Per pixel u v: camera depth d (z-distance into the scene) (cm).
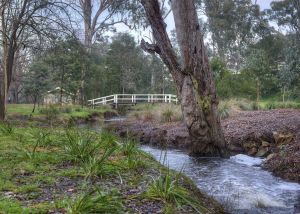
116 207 438
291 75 2684
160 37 1086
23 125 1385
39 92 2514
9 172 577
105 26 3412
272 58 3856
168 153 1190
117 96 3556
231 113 1711
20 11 1530
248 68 2850
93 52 3600
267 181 805
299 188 749
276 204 636
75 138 775
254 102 2130
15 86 3550
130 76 4250
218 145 1116
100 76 3872
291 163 878
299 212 598
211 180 806
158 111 1984
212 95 1113
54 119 1894
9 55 1559
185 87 1109
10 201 441
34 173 587
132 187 536
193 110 1109
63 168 625
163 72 4325
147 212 444
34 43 1631
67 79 3086
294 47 2788
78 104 3219
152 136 1458
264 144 1130
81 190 504
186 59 1088
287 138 1097
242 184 772
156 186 512
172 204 480
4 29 1530
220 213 543
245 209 606
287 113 1577
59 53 1817
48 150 754
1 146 776
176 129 1472
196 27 1079
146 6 1066
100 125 2067
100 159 636
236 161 1048
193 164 998
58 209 425
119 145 790
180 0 1066
